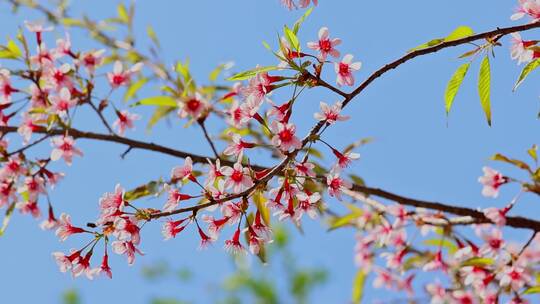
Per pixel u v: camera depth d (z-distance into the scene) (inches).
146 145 188.7
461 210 174.6
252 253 157.2
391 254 197.9
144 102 194.7
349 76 150.8
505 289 176.7
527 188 166.7
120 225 147.7
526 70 165.0
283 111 147.6
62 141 175.0
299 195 150.9
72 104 173.2
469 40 150.9
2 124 183.3
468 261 180.1
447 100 169.2
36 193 179.3
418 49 152.0
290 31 146.2
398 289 214.7
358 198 198.7
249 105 148.0
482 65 165.8
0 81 183.8
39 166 180.9
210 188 149.1
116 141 186.4
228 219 153.9
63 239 165.5
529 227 167.3
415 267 198.7
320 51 148.9
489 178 169.3
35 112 179.6
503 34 152.3
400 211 187.6
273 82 147.1
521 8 159.6
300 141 144.2
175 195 153.6
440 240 196.9
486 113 169.6
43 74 177.6
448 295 194.1
